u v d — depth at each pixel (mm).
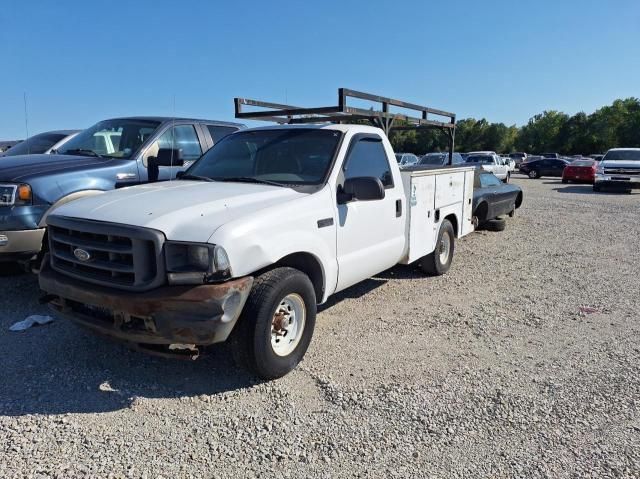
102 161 6152
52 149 7645
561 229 11930
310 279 4352
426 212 6312
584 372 4168
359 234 4785
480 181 11031
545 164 39344
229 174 4871
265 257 3633
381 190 4324
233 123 8117
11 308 5320
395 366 4207
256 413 3459
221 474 2840
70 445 3055
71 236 3717
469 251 9273
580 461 3010
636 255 8922
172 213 3518
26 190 5199
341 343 4672
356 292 6344
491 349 4625
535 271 7684
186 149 7152
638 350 4641
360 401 3631
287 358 3934
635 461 3016
